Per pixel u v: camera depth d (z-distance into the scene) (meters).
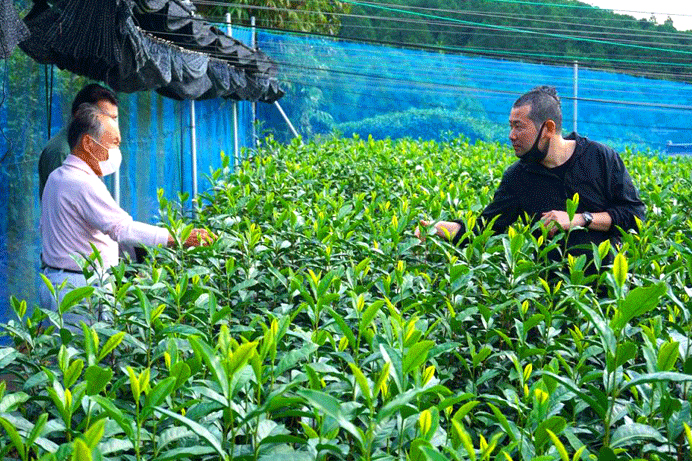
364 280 3.87
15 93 6.18
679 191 7.43
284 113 18.73
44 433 1.92
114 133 4.56
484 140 21.36
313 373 1.92
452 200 5.52
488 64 20.80
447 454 1.89
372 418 1.74
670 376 1.81
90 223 4.43
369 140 11.62
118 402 2.34
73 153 4.55
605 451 1.93
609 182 4.58
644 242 4.19
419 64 20.69
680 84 20.30
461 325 3.10
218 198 6.61
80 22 5.26
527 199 4.75
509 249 3.61
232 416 1.87
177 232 4.18
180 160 10.66
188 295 3.20
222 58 10.08
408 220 4.33
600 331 2.10
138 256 5.25
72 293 2.77
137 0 5.89
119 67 5.71
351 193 8.24
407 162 9.51
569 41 20.61
